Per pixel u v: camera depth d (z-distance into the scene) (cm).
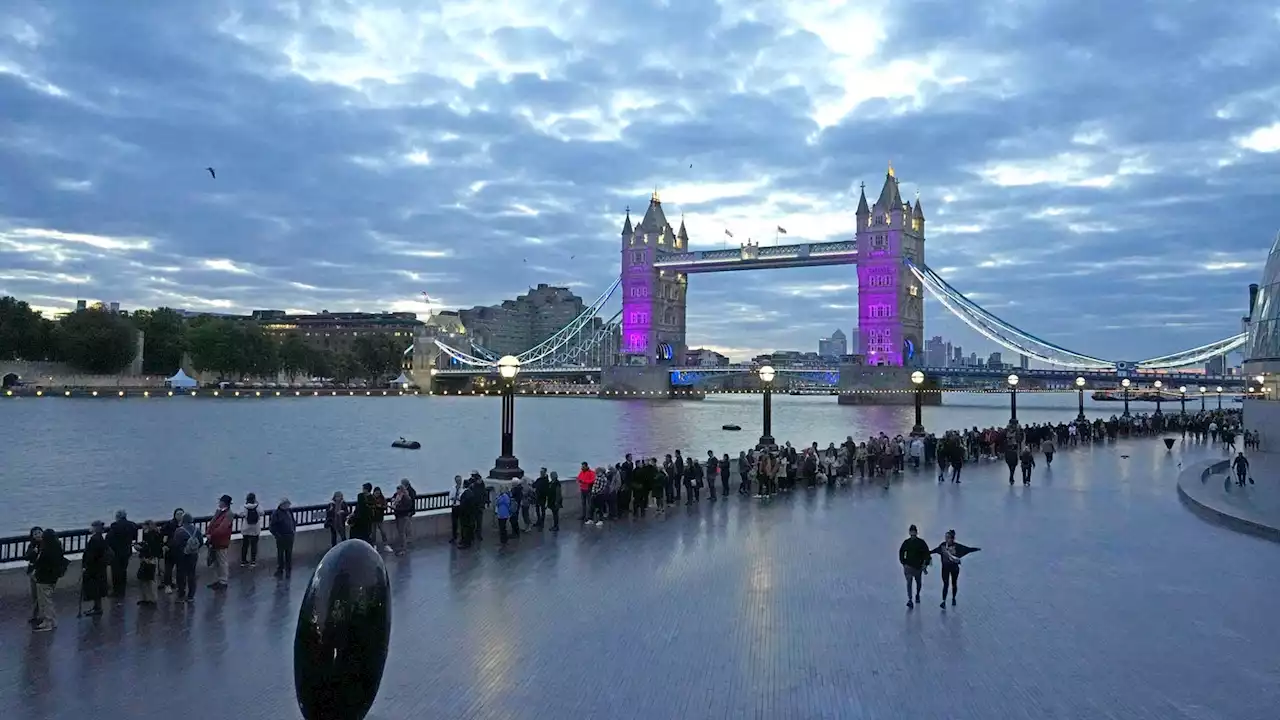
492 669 1433
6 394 17838
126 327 19438
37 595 1623
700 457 8838
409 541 2497
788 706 1287
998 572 2142
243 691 1333
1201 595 1927
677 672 1426
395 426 13712
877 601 1869
